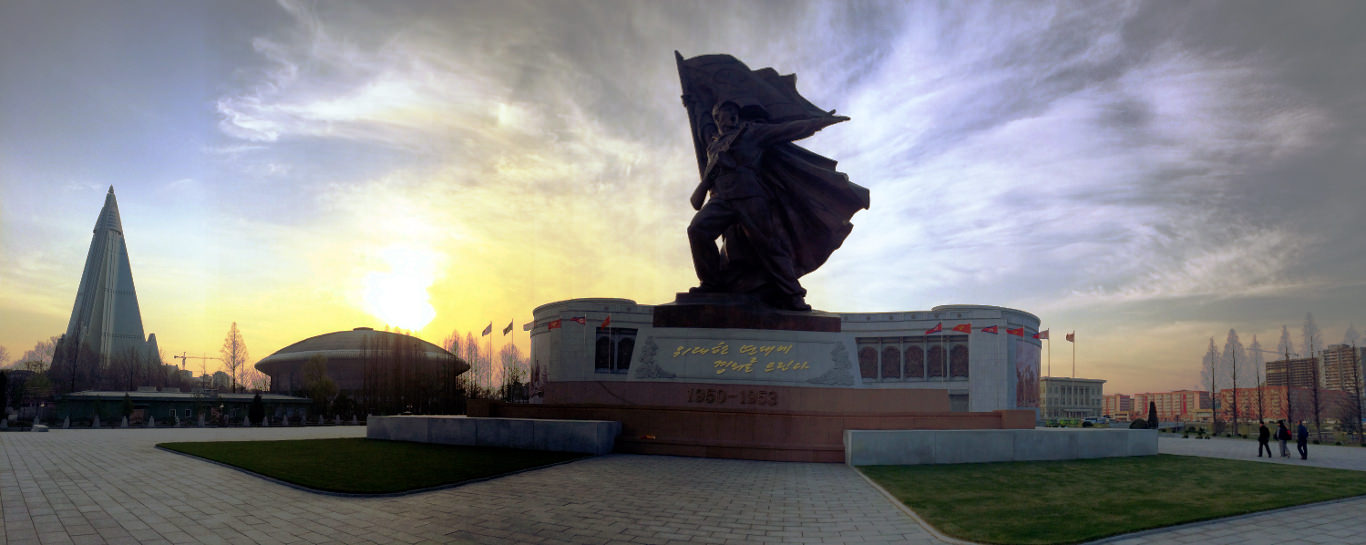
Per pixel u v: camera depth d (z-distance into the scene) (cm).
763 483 1925
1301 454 3164
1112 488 1828
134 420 6806
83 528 1219
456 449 2583
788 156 3366
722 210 3195
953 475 2062
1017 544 1198
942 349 8238
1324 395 9869
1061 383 13188
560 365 7338
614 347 7450
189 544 1116
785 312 3031
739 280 3266
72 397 6906
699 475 2061
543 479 1920
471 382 8225
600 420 2702
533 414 2842
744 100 3388
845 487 1875
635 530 1293
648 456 2548
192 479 1814
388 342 8469
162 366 10825
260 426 5706
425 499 1567
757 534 1280
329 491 1611
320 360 9488
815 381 2880
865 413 2616
